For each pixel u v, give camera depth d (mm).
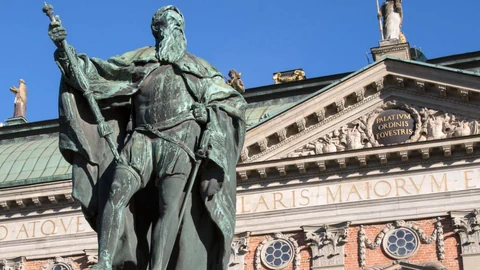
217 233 7672
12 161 51469
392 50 47688
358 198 43750
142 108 7742
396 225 42906
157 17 8008
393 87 44438
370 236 43156
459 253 41781
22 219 48094
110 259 7184
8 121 56156
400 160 43594
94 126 7730
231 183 7734
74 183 7629
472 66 47344
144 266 7605
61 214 47688
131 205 7617
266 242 44250
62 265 47094
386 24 48688
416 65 43625
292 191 44688
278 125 44656
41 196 47281
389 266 42219
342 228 43438
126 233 7469
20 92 56844
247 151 44875
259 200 44875
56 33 7480
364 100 44656
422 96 44000
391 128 43844
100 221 7406
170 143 7570
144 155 7531
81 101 7715
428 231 42500
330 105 44531
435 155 43312
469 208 42281
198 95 7793
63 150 7656
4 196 47531
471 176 42719
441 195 42750
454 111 43625
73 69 7547
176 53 7891
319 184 44531
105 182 7602
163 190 7484
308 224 43938
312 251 43562
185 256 7559
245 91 49750
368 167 43969
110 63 7797
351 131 44469
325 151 44188
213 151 7562
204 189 7594
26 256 47531
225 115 7809
